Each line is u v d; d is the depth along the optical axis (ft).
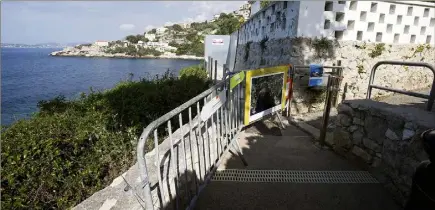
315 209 8.06
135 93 19.90
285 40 19.70
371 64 20.75
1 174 9.24
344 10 18.99
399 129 8.70
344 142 11.64
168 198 7.46
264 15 25.53
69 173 10.90
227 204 8.22
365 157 10.47
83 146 12.21
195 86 23.30
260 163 10.85
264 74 13.21
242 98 12.50
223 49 52.11
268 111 14.40
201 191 8.14
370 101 11.30
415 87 23.59
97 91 22.65
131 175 7.62
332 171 10.31
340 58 19.72
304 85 19.12
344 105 11.64
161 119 5.68
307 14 18.28
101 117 14.84
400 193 8.41
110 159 12.18
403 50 21.81
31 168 9.86
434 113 8.95
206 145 8.86
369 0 19.57
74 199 10.22
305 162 11.03
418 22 22.02
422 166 6.17
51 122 12.94
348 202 8.41
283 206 8.16
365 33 20.24
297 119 17.54
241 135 14.01
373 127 10.05
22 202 9.18
